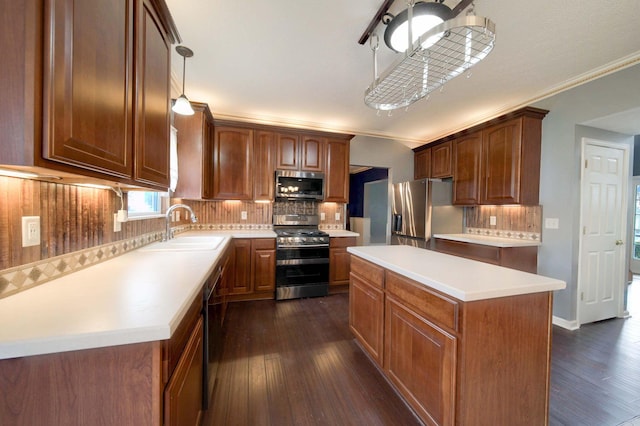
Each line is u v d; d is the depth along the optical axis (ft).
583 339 7.98
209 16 5.76
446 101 10.32
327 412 5.00
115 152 3.10
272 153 11.59
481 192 11.02
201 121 9.21
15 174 3.02
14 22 2.08
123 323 2.42
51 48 2.17
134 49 3.54
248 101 10.54
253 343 7.46
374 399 5.34
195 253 6.04
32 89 2.09
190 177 9.17
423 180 12.65
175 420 2.81
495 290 3.80
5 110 2.07
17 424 2.26
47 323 2.39
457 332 3.83
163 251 6.22
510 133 9.84
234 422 4.73
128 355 2.42
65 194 3.93
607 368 6.48
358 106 10.92
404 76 5.62
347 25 6.02
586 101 8.38
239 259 10.58
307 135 12.02
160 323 2.44
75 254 4.18
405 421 4.81
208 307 4.89
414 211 13.14
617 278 9.65
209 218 11.87
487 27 3.98
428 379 4.39
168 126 4.88
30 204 3.31
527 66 7.79
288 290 11.01
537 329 4.18
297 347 7.27
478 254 10.09
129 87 3.43
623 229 9.70
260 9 5.55
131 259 5.31
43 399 2.29
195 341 3.87
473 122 12.54
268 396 5.39
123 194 5.61
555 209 9.23
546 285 4.07
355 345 7.39
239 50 7.04
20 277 3.19
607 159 9.36
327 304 10.54
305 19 5.84
